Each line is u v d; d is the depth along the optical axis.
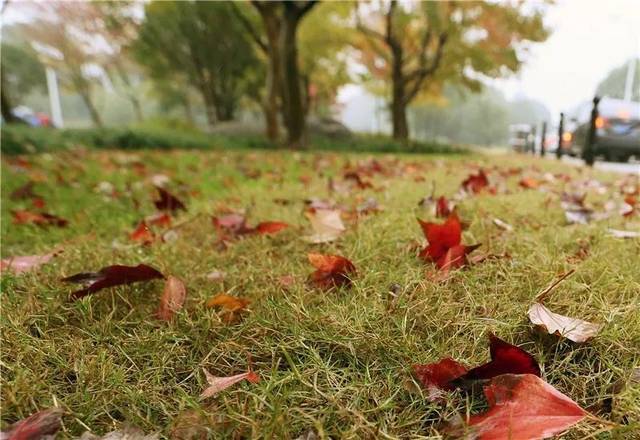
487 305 0.87
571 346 0.75
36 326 0.86
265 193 2.62
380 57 18.17
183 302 0.93
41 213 1.80
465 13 13.29
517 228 1.52
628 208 1.74
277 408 0.59
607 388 0.66
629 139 7.41
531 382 0.54
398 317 0.83
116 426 0.62
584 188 2.94
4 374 0.72
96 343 0.84
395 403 0.63
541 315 0.77
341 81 22.53
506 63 13.94
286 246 1.36
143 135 9.57
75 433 0.61
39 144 6.43
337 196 2.39
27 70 32.22
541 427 0.49
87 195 2.65
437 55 14.84
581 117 8.62
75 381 0.74
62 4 18.38
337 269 1.03
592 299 0.88
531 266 1.02
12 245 1.62
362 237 1.33
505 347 0.61
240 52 18.83
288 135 10.52
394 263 1.12
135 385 0.71
